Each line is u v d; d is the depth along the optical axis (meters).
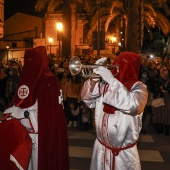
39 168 4.13
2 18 37.06
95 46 14.18
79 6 26.92
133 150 3.75
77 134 9.52
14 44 48.16
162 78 9.80
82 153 7.69
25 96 4.16
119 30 32.75
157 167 6.88
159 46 40.41
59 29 20.67
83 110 9.94
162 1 24.67
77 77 10.46
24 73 4.23
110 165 3.74
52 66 12.02
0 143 3.95
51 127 4.21
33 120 4.16
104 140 3.79
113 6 25.75
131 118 3.69
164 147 8.36
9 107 4.28
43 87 4.18
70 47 20.66
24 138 3.94
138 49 18.69
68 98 10.52
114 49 34.19
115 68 3.71
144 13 28.30
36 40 46.62
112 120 3.70
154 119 9.73
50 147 4.21
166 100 9.46
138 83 3.66
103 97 3.70
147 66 13.20
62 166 4.31
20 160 3.86
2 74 10.63
